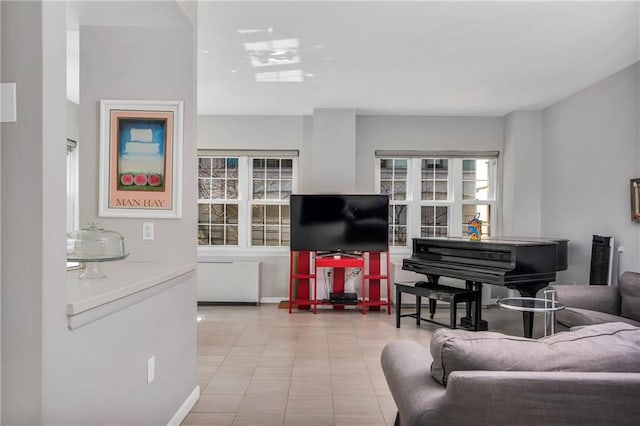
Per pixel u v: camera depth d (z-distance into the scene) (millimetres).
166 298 2643
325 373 3877
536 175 6594
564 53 4266
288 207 7203
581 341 1845
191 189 3059
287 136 7074
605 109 5047
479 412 1647
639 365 1752
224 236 7203
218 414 3033
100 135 3000
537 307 3975
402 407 1918
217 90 5605
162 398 2594
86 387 1763
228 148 7062
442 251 5637
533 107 6438
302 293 6609
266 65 4648
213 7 3332
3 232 1478
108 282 2168
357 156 7020
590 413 1633
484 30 3738
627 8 3338
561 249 5188
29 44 1468
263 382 3652
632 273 4223
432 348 1918
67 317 1612
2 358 1479
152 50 3025
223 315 6168
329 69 4766
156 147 3010
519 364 1746
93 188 3018
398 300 5586
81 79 3023
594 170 5246
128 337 2146
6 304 1474
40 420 1467
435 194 7188
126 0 2611
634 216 4500
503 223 6957
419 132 7020
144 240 3031
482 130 7016
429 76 4996
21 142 1471
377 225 6375
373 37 3895
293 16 3484
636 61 4496
